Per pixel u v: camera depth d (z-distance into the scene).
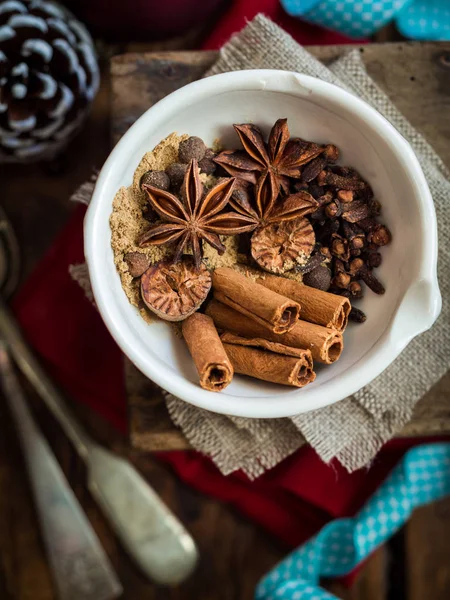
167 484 0.30
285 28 0.26
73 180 0.30
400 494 0.26
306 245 0.19
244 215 0.19
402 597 0.29
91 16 0.26
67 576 0.30
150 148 0.19
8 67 0.23
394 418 0.23
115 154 0.18
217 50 0.24
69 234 0.27
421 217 0.19
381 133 0.18
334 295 0.19
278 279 0.20
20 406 0.30
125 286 0.19
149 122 0.18
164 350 0.19
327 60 0.24
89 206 0.18
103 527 0.30
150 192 0.19
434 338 0.23
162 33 0.27
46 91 0.23
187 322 0.19
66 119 0.25
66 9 0.26
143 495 0.30
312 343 0.18
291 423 0.23
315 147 0.20
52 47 0.24
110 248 0.19
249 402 0.18
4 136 0.24
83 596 0.30
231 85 0.19
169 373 0.18
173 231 0.19
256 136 0.20
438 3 0.26
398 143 0.18
